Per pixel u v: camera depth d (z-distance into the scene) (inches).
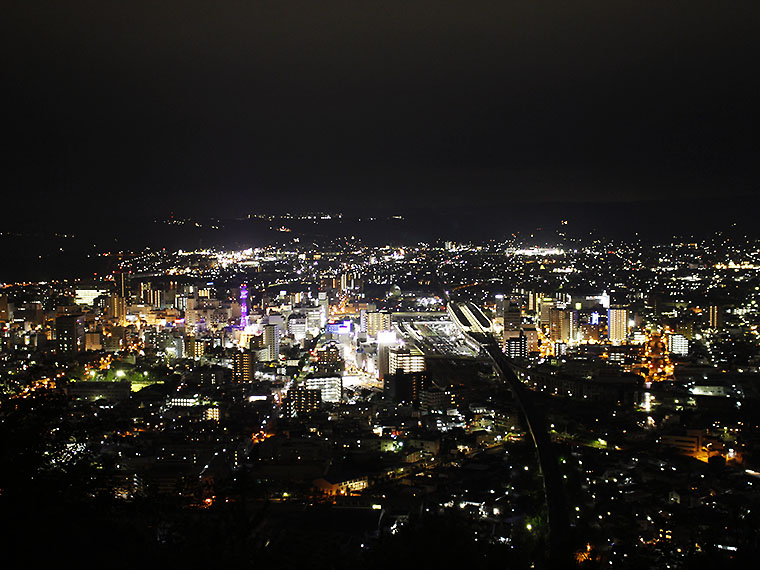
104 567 1768.0
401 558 2222.0
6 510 1763.0
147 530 1950.1
